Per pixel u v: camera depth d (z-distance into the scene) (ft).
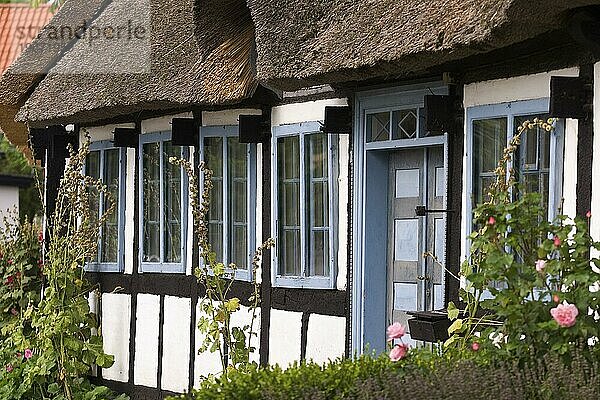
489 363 25.05
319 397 23.41
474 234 26.73
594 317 25.18
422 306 33.14
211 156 41.22
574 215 27.27
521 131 27.32
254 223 38.96
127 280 45.96
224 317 34.63
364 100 34.35
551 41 27.76
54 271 42.09
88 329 43.34
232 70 37.11
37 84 51.55
